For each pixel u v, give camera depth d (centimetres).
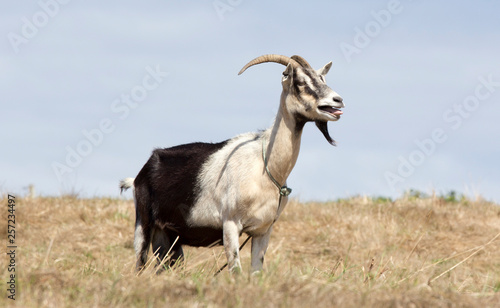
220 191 2667
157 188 2870
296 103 2514
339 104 2439
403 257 3806
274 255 3831
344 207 4900
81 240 4056
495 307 2156
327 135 2564
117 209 4647
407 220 4581
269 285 2191
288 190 2612
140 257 2909
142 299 2088
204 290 2148
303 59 2603
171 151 2909
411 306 2067
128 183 3088
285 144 2561
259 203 2584
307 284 2200
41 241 3991
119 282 2242
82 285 2258
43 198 4841
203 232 2783
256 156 2612
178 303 2011
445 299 2172
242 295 2073
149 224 2931
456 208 4884
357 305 2042
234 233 2591
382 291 2248
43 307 2019
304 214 4662
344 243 4122
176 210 2808
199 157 2806
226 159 2689
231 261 2570
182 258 2950
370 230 4312
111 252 3881
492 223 4562
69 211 4531
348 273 2675
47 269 2394
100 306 2038
